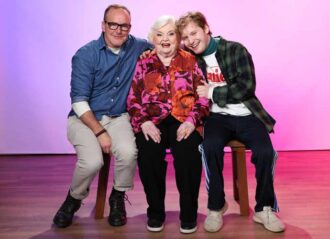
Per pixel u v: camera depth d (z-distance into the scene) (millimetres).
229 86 2125
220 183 2029
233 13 3400
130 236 1979
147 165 1975
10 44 3404
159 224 2023
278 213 2221
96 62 2143
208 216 2061
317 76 3496
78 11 3367
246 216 2195
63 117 3531
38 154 3580
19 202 2428
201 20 2111
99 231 2035
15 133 3551
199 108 2084
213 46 2164
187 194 1969
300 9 3400
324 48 3455
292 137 3582
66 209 2090
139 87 2125
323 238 1932
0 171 3090
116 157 2057
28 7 3352
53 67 3449
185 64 2123
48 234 2002
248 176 2883
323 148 3598
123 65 2191
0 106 3500
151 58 2123
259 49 3449
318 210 2262
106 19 2104
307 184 2705
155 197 2002
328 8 3400
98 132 2055
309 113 3553
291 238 1935
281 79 3496
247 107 2164
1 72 3445
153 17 3396
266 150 1985
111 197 2150
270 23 3416
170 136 2070
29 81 3467
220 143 2018
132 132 2129
